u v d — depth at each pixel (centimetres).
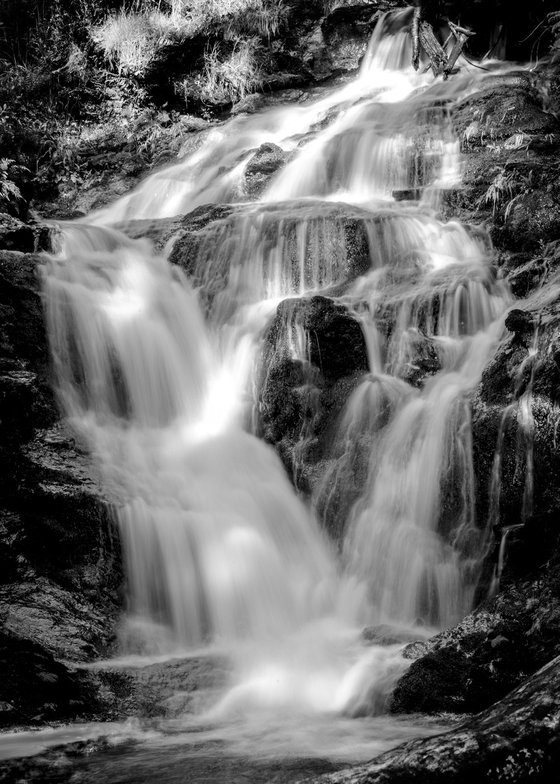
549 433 596
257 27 1554
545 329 637
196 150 1406
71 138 1508
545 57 1253
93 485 657
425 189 952
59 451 691
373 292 813
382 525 661
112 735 464
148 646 590
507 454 613
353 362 753
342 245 851
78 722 487
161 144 1490
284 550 674
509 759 332
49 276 804
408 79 1379
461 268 814
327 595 655
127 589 627
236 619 620
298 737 454
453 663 493
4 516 624
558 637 482
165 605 630
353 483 691
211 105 1575
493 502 615
